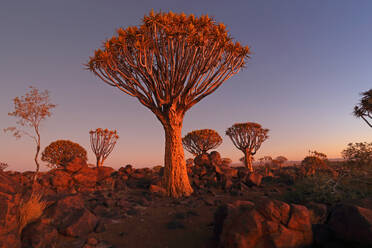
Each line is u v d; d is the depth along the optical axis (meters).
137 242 5.20
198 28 10.74
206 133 26.31
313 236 4.30
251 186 13.93
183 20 10.61
